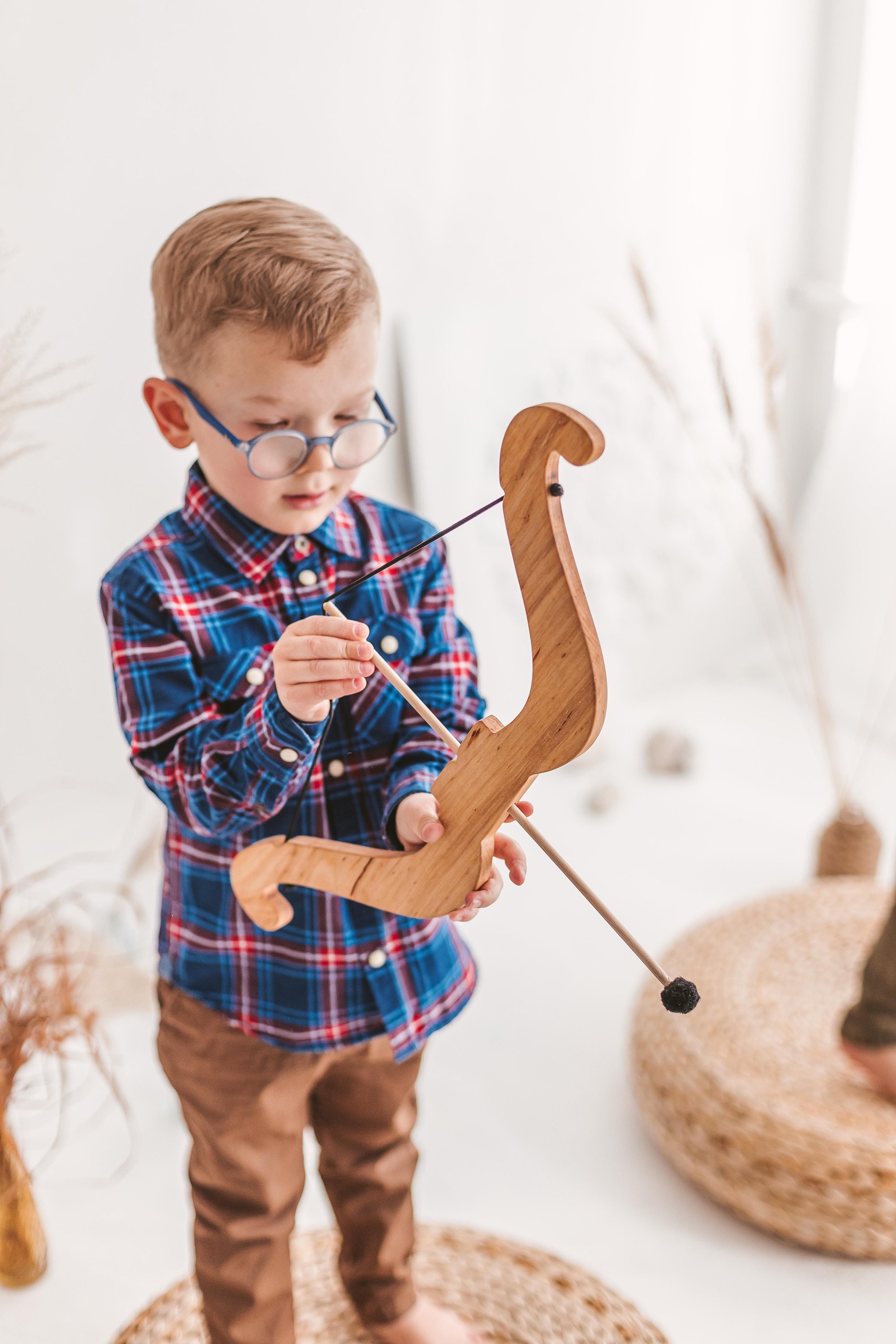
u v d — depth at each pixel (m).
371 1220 1.15
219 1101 1.03
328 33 1.82
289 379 0.87
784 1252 1.39
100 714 2.01
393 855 0.85
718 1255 1.38
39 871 1.89
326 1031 1.01
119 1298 1.33
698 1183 1.43
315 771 0.98
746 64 2.35
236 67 1.76
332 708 0.84
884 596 2.61
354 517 1.05
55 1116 1.58
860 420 2.62
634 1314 1.25
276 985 1.00
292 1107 1.04
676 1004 0.73
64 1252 1.39
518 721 0.76
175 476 1.94
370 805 1.01
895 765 2.50
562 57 2.09
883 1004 1.40
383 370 2.04
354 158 1.91
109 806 2.05
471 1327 1.24
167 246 0.91
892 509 2.58
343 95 1.87
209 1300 1.06
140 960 1.74
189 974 1.02
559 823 2.29
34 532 1.85
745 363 2.58
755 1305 1.32
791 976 1.66
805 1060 1.51
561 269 2.22
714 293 2.48
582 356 2.28
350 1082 1.09
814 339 2.75
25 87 1.63
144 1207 1.45
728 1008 1.58
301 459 0.89
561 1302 1.27
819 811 2.35
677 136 2.31
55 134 1.66
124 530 1.92
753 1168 1.35
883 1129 1.38
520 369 2.20
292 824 0.91
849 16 2.44
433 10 1.91
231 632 0.96
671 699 2.74
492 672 2.26
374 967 1.01
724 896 2.08
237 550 0.97
